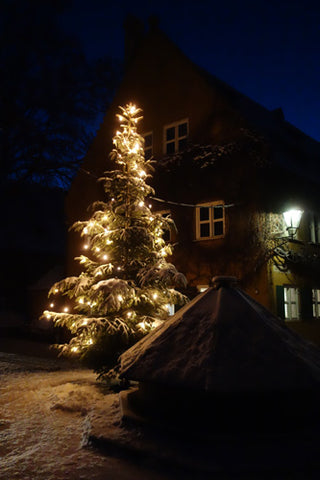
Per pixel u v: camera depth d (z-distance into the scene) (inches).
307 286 491.8
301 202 506.9
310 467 159.9
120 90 622.8
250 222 443.8
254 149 445.4
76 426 223.0
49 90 765.3
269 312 242.2
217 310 221.0
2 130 762.2
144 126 579.8
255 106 657.0
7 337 768.3
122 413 206.1
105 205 346.3
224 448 166.2
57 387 312.0
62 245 1192.2
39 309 920.3
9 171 791.7
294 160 537.0
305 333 475.2
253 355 192.2
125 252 331.0
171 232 515.5
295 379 181.0
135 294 316.5
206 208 491.8
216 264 466.0
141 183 343.6
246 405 182.4
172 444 174.7
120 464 171.3
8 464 175.2
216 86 540.4
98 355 301.1
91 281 320.8
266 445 167.9
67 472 165.2
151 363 203.5
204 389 176.6
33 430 219.1
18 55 751.7
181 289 491.5
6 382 343.0
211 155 478.3
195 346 203.5
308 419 186.2
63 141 796.6
